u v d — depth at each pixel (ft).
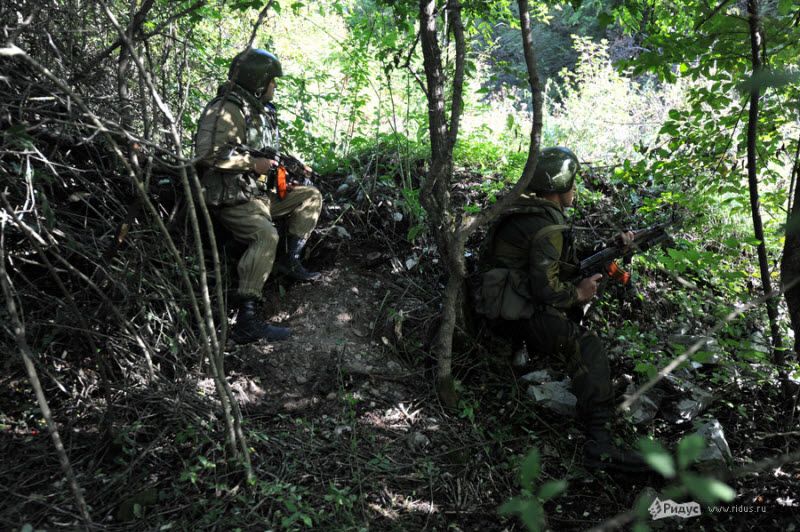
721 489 2.70
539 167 10.91
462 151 15.17
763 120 11.07
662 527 9.05
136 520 8.25
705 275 13.33
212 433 9.56
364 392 10.91
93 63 10.06
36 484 8.66
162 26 9.82
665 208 14.40
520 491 9.53
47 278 10.71
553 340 10.43
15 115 9.64
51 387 10.12
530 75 9.12
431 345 11.68
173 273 11.39
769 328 12.30
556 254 10.39
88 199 11.10
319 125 15.90
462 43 10.00
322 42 18.78
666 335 12.41
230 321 11.65
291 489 8.55
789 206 10.59
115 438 9.13
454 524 8.81
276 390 10.76
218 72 14.58
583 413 10.18
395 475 9.50
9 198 9.88
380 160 14.76
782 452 10.26
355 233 13.41
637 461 9.61
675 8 11.98
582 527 9.02
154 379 10.14
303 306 12.07
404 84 17.16
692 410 10.89
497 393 11.28
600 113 19.30
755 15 9.31
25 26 8.27
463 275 10.32
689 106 17.71
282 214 12.07
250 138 11.35
